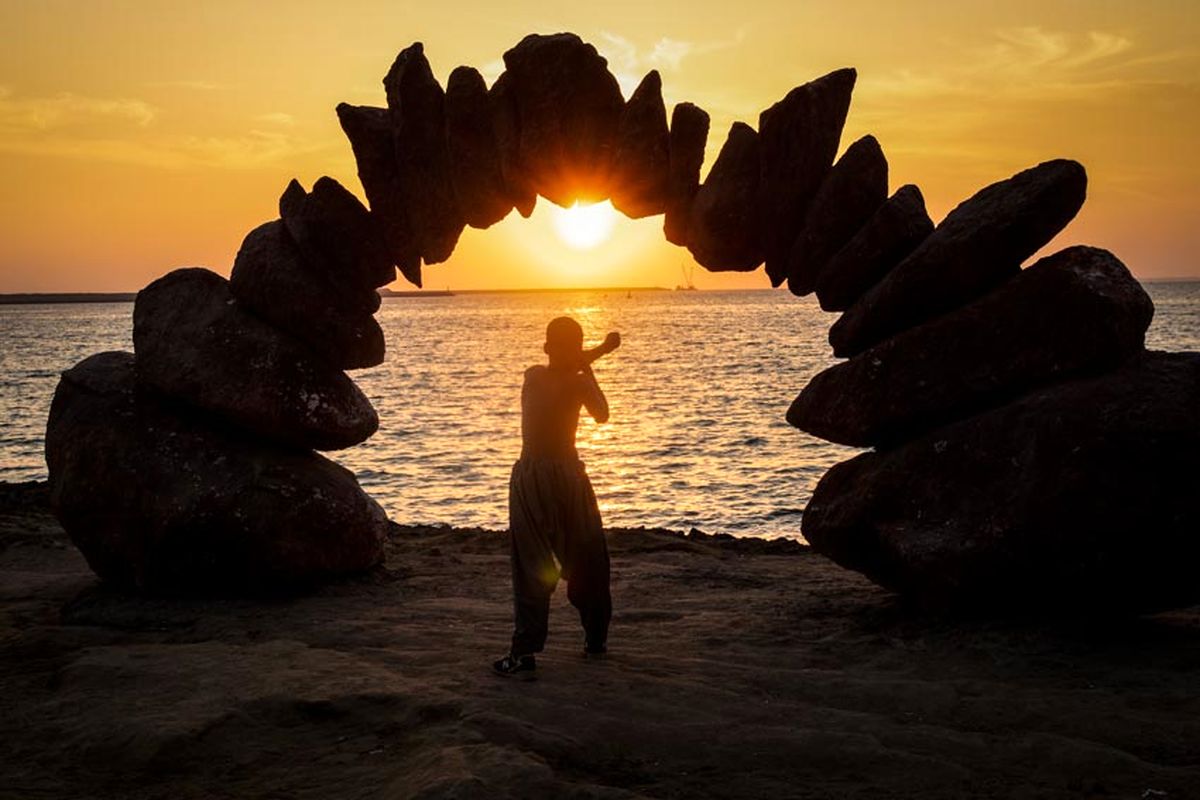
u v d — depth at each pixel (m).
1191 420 6.39
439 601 8.33
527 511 6.14
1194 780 4.43
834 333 7.67
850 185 7.47
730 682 5.95
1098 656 6.33
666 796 4.37
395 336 141.75
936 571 6.77
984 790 4.43
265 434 8.58
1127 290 6.73
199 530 8.22
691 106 7.88
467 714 5.11
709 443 32.97
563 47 7.71
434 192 8.26
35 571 10.45
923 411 7.11
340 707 5.43
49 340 125.69
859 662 6.51
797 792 4.41
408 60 8.12
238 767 4.80
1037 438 6.55
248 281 8.54
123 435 8.55
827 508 7.54
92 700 5.70
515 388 58.69
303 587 8.52
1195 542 6.33
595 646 6.53
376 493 25.06
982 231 6.90
